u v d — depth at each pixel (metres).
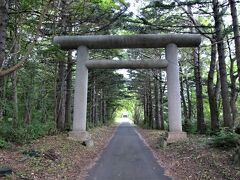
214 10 15.38
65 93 21.95
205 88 33.34
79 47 17.08
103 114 52.97
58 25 12.02
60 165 9.98
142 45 17.03
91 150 15.26
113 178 9.14
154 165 11.42
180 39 16.64
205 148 12.14
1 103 15.25
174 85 16.70
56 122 19.44
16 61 10.88
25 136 13.16
